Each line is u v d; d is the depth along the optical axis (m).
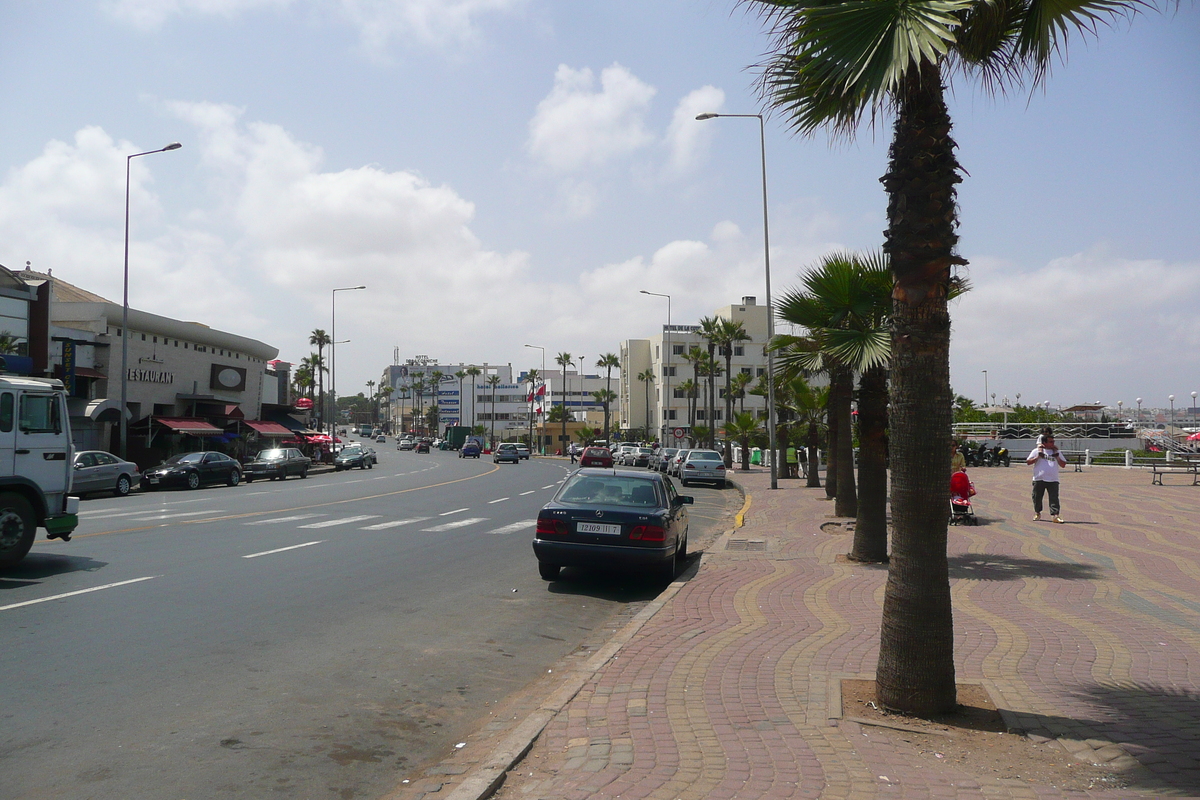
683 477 34.59
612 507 10.27
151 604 8.36
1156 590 8.98
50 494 10.72
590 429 103.69
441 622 8.14
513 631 7.94
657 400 102.19
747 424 47.34
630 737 4.63
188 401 41.84
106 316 35.88
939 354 4.89
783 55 5.60
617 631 8.08
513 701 5.84
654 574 10.91
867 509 11.60
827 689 5.48
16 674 5.90
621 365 112.94
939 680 4.90
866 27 4.59
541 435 121.81
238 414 44.00
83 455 25.08
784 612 8.17
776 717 4.93
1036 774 4.04
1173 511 17.89
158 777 4.25
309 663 6.47
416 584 10.09
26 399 10.41
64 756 4.48
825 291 12.02
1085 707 5.02
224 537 13.95
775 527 16.69
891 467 5.09
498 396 148.00
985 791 3.83
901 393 4.96
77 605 8.23
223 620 7.76
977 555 11.55
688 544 15.43
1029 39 5.50
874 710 5.05
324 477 42.31
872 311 11.90
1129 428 49.94
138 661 6.30
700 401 97.88
